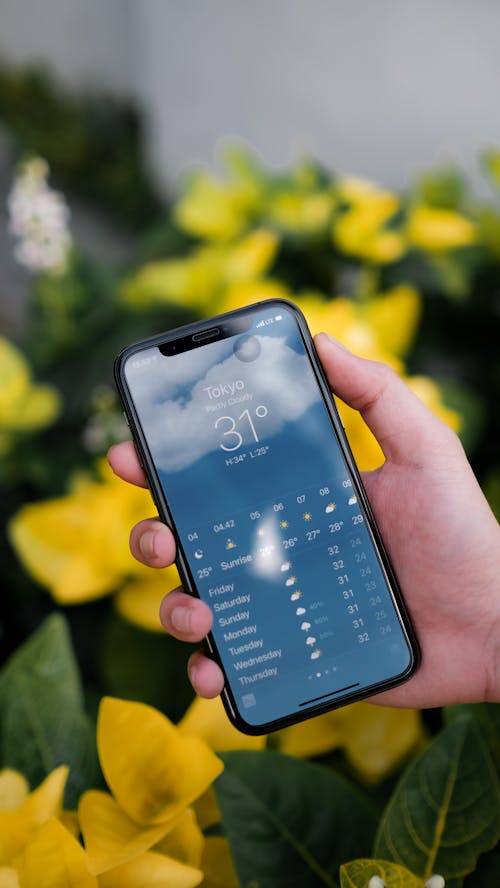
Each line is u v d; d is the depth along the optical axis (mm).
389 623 778
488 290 1418
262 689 763
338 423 788
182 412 778
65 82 3553
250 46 2338
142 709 627
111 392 1473
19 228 1595
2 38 3676
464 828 601
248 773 642
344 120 2109
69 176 3191
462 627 795
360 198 1367
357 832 631
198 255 1514
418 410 799
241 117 2449
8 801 636
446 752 620
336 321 1060
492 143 1817
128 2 3258
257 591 771
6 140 3344
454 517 784
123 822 617
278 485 781
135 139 3248
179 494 772
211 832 700
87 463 1520
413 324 1211
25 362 1663
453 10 1815
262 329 790
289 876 619
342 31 2047
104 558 942
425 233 1339
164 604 747
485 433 1386
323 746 787
